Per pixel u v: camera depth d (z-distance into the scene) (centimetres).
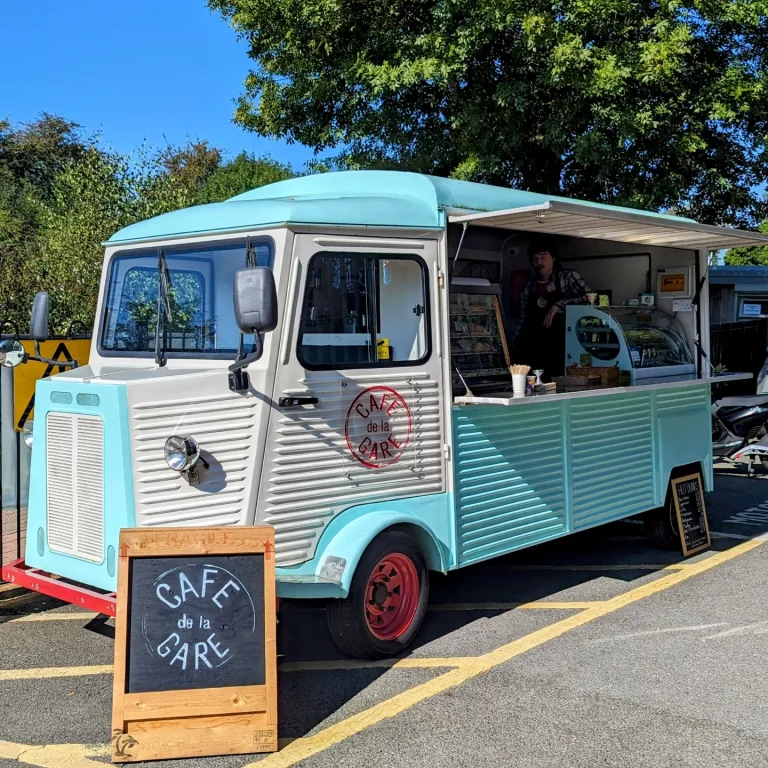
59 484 460
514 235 733
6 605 586
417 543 498
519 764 365
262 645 381
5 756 375
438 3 1170
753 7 1128
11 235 1300
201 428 427
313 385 452
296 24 1258
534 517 572
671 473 722
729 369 1361
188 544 383
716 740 386
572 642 514
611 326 682
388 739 388
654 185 1214
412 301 497
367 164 1336
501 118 1202
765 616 559
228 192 2097
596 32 1135
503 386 607
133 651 370
